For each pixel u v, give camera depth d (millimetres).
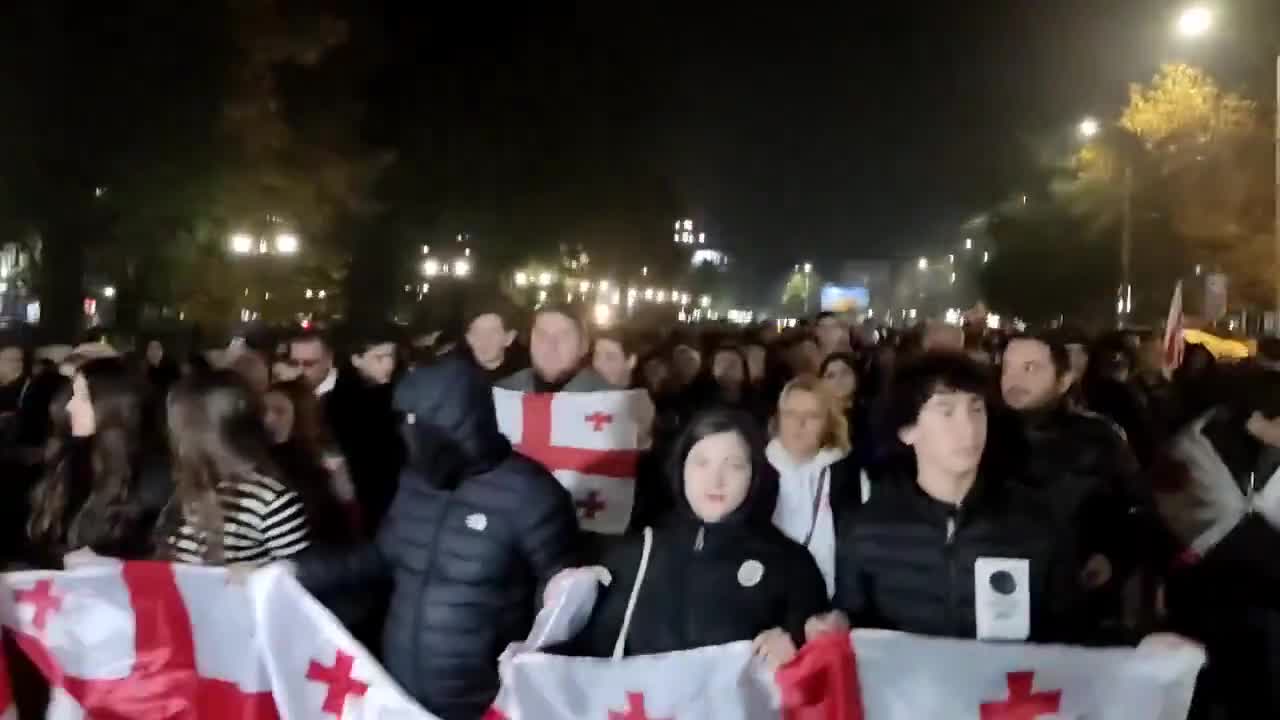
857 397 8578
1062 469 5531
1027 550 4039
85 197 27125
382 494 7969
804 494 5605
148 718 4590
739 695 4000
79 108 26500
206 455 4598
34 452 6910
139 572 4523
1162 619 5738
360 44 32906
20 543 6195
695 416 4230
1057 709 3916
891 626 4109
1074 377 6895
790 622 4129
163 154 27453
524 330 9719
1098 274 48406
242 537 4559
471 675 4359
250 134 28328
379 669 4332
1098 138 39875
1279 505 5410
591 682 4031
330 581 4547
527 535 4375
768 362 11156
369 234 38188
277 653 4379
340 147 31281
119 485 5039
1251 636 5457
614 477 6332
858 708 3939
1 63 25906
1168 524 5809
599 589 4262
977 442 4031
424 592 4418
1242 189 28156
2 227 26625
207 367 4828
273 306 29453
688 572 4160
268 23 28203
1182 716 3859
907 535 4109
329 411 8227
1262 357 8758
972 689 3926
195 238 28203
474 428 4371
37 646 4652
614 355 8633
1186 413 6773
